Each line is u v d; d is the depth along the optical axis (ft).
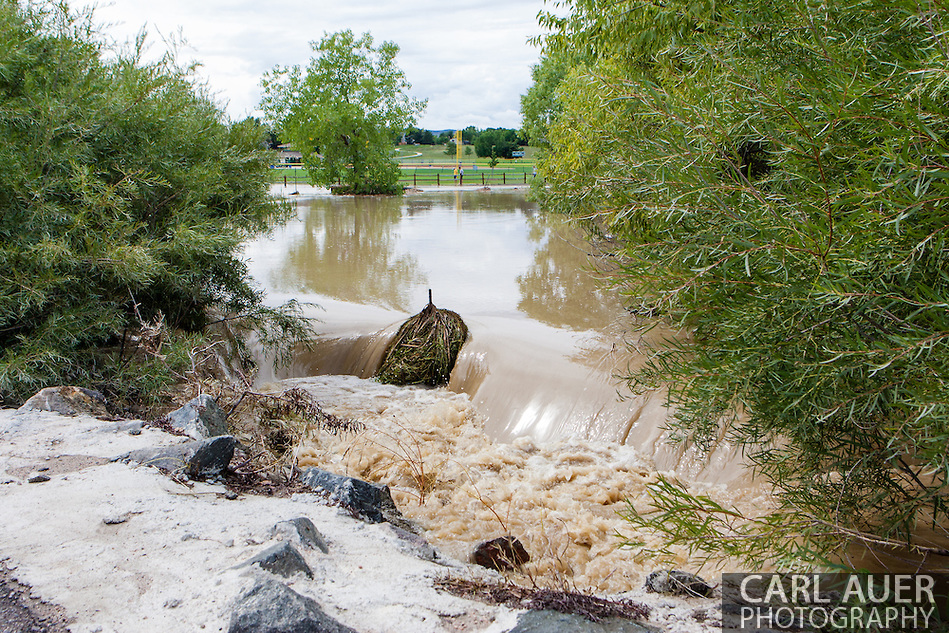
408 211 89.92
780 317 11.28
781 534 12.07
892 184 9.41
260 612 8.57
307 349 33.91
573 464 23.09
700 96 14.96
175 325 30.12
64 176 25.40
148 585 10.00
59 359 22.88
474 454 24.47
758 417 12.80
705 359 12.59
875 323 10.52
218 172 31.58
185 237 26.91
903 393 10.26
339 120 127.34
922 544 13.71
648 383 15.85
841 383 10.91
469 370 30.81
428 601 10.18
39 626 8.97
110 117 27.71
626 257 14.47
